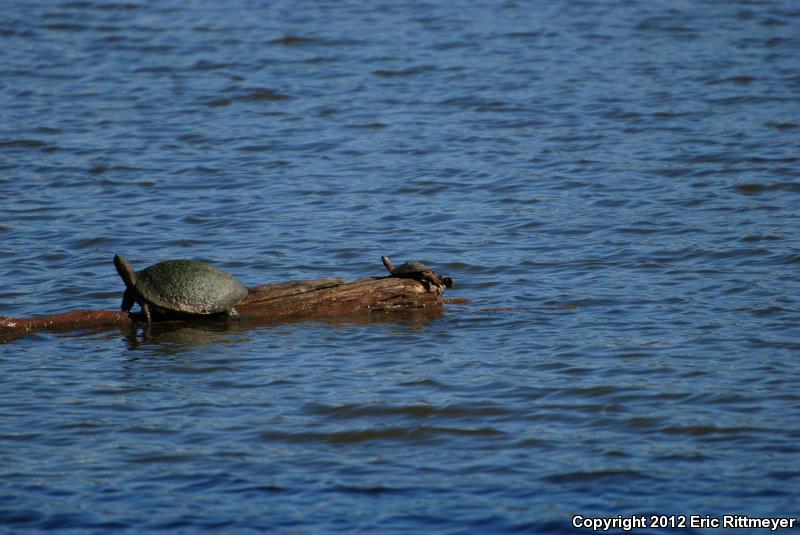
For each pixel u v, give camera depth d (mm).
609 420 39562
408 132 88000
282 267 59250
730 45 113375
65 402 41469
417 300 52750
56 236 64375
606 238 63312
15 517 33000
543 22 125438
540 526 32469
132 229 65938
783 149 80125
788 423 38812
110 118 91875
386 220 67625
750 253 59531
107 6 132625
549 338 48188
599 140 84688
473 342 47969
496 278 57375
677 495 34125
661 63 107438
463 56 111625
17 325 49000
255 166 79688
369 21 126812
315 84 102375
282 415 40281
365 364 45406
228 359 46062
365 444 38219
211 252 61844
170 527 32531
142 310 50219
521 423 39531
